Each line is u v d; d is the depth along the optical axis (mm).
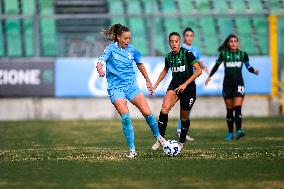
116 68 34469
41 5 89000
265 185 25016
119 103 34594
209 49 88688
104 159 34312
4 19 86875
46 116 78125
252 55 85062
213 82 79188
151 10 88375
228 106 50125
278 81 83688
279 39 86312
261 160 33312
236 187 24562
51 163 32812
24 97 77875
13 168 30969
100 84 78625
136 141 48844
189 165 31281
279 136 53219
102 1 89875
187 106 38094
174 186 24891
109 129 62344
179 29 89562
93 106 78688
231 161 32875
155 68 77938
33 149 42438
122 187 24750
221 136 53625
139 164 31781
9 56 85938
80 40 86312
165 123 37781
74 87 78188
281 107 80875
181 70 37531
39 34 83500
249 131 58906
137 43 87938
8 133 58062
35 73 77812
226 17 88375
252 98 80438
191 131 59250
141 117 79625
